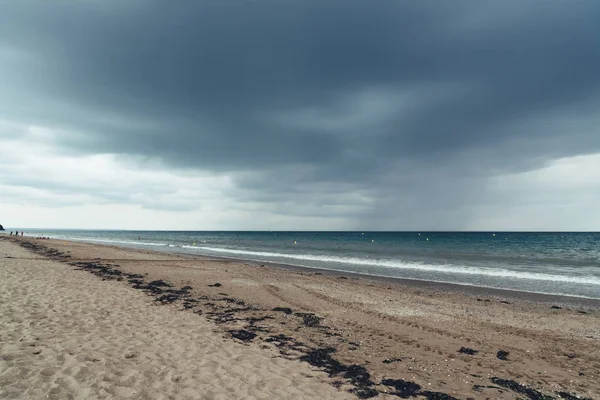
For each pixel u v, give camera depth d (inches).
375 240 3270.2
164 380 203.0
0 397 163.5
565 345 328.8
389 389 220.4
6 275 525.7
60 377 191.9
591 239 3282.5
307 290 582.9
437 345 318.7
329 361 263.6
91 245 1626.5
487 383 239.6
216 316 379.9
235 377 217.3
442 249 1822.1
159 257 1105.4
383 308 466.6
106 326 302.4
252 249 1784.0
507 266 1007.0
